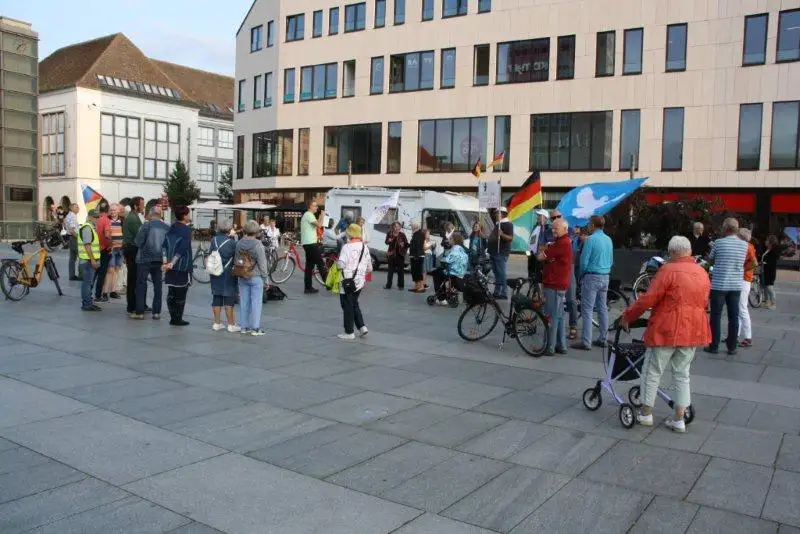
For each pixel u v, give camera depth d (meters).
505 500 4.48
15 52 35.03
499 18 35.03
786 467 5.14
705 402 7.03
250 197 46.59
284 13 43.00
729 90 29.86
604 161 32.59
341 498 4.46
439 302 14.33
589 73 32.72
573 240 11.30
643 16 31.34
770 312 14.61
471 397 7.05
